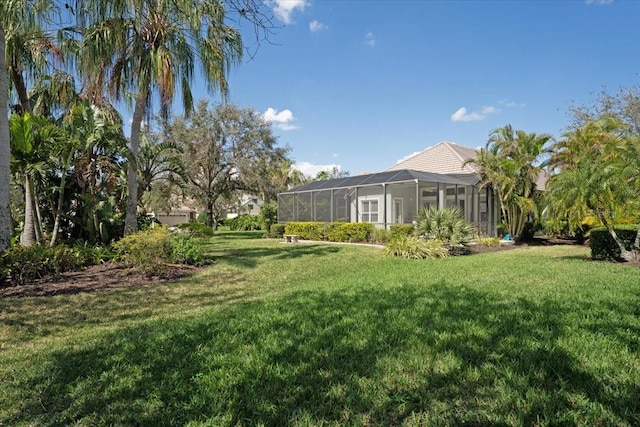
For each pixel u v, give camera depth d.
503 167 17.33
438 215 13.05
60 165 10.11
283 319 4.50
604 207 9.23
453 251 12.50
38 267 7.44
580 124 24.06
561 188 9.63
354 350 3.38
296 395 2.62
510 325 3.94
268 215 24.69
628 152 9.12
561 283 6.45
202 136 24.52
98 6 5.66
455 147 24.00
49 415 2.51
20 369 3.34
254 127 26.03
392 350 3.34
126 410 2.52
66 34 10.25
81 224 10.80
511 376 2.77
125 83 10.95
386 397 2.54
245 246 15.25
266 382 2.82
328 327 4.10
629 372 2.78
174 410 2.50
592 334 3.60
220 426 2.30
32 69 10.88
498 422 2.21
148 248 8.12
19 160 9.03
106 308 5.73
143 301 6.17
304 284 7.41
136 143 11.11
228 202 35.09
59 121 12.90
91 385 2.93
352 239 17.48
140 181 17.61
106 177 11.80
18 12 6.96
